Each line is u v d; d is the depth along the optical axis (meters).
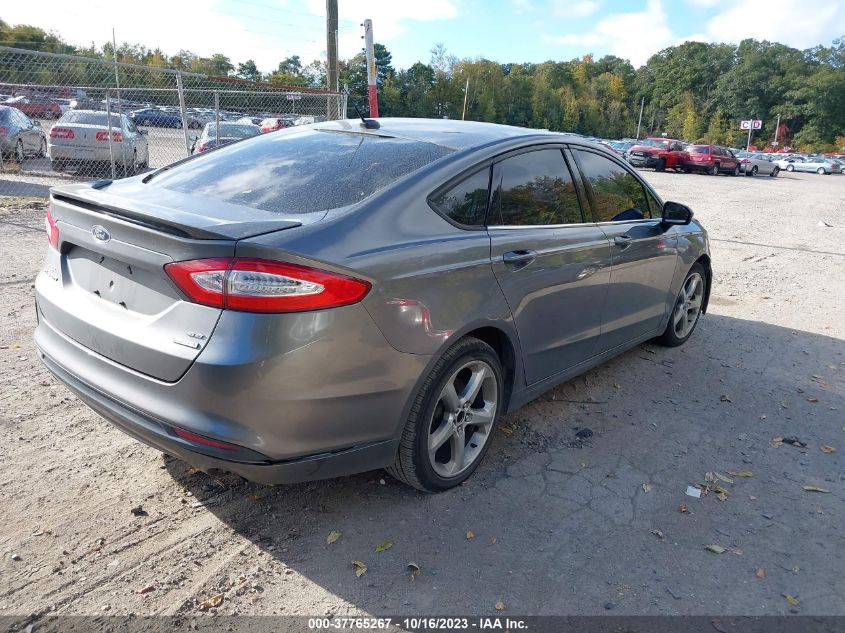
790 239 12.09
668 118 126.81
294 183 2.86
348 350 2.38
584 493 3.13
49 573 2.41
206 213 2.56
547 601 2.41
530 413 3.98
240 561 2.54
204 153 3.60
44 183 12.62
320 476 2.53
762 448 3.70
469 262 2.84
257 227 2.32
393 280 2.49
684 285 5.04
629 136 129.50
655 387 4.49
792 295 7.49
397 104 83.56
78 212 2.65
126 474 3.07
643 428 3.87
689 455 3.57
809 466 3.52
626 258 4.00
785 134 115.75
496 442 3.59
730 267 9.03
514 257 3.07
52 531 2.64
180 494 2.95
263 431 2.28
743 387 4.57
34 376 4.03
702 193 22.09
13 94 11.97
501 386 3.22
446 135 3.29
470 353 2.91
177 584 2.40
